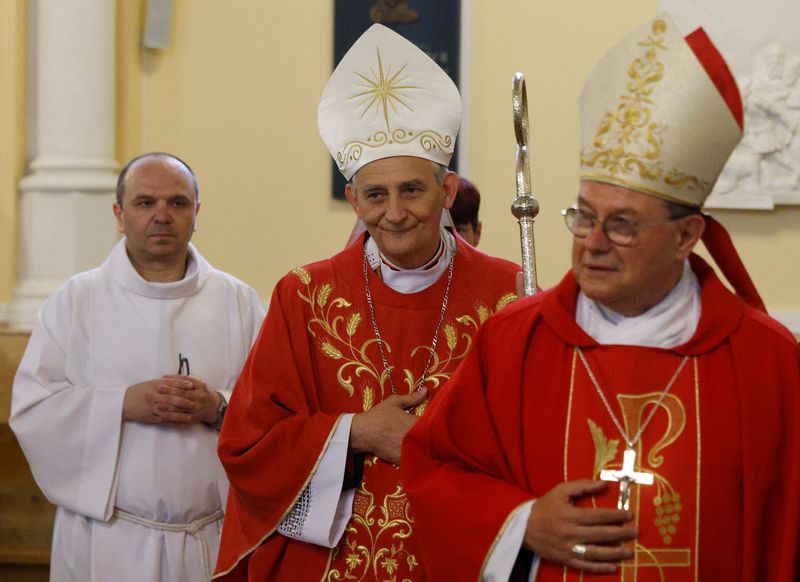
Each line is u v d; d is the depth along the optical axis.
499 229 8.27
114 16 7.98
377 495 3.80
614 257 2.88
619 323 3.06
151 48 8.32
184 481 4.95
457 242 4.13
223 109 8.37
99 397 4.97
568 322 3.07
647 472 2.91
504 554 2.91
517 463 3.06
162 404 4.87
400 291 4.01
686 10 8.16
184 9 8.35
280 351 3.94
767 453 2.88
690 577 2.85
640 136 2.87
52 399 5.00
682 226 2.91
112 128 7.98
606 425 2.98
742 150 8.09
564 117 8.25
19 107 7.90
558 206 8.25
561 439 3.02
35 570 6.96
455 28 8.19
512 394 3.09
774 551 2.87
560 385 3.05
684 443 2.93
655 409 2.96
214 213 8.39
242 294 5.36
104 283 5.17
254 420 3.88
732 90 2.96
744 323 2.98
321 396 3.94
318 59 8.34
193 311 5.19
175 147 8.37
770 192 8.06
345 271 4.06
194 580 4.98
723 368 2.96
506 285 4.06
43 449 4.98
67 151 7.82
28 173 7.93
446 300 4.00
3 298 7.83
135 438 4.96
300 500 3.80
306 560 3.83
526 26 8.25
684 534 2.87
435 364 3.94
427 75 3.99
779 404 2.91
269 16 8.34
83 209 7.76
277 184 8.37
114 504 4.95
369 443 3.74
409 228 3.84
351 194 4.05
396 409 3.79
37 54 7.90
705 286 3.04
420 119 3.90
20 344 7.13
